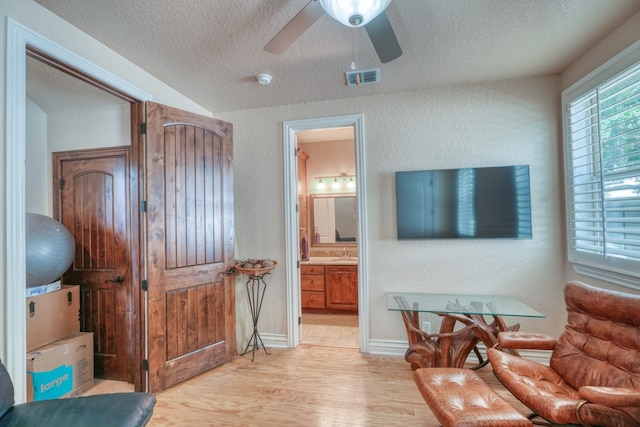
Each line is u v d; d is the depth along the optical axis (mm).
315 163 4848
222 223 2830
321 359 2826
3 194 1454
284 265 3119
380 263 2906
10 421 1196
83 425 1188
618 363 1592
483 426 1319
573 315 1902
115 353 2609
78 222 2684
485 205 2682
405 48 2135
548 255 2611
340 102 3004
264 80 2529
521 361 1881
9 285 1466
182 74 2451
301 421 1952
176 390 2340
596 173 2186
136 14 1731
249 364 2748
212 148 2770
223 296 2801
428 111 2824
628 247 1975
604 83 2062
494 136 2705
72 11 1691
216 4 1669
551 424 1590
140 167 2336
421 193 2797
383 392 2262
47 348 2191
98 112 2666
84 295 2654
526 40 2072
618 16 1837
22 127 1523
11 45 1479
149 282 2293
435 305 2434
